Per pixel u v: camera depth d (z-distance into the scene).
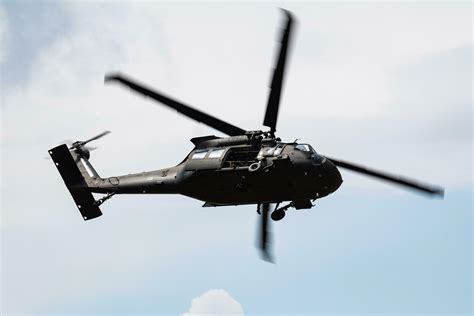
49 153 129.12
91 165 128.75
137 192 118.25
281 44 95.88
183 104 103.62
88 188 126.12
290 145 103.69
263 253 109.19
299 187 102.69
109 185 122.75
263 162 101.88
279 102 102.44
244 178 103.25
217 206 110.94
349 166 107.62
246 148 105.50
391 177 105.88
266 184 102.94
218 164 104.94
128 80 100.56
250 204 107.69
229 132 107.31
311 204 106.38
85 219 126.94
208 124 106.56
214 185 105.94
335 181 103.12
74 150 132.00
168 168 114.12
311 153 103.00
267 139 105.19
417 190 105.38
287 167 101.31
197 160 107.25
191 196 109.75
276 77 99.56
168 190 112.69
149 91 101.62
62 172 128.25
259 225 108.94
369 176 107.44
